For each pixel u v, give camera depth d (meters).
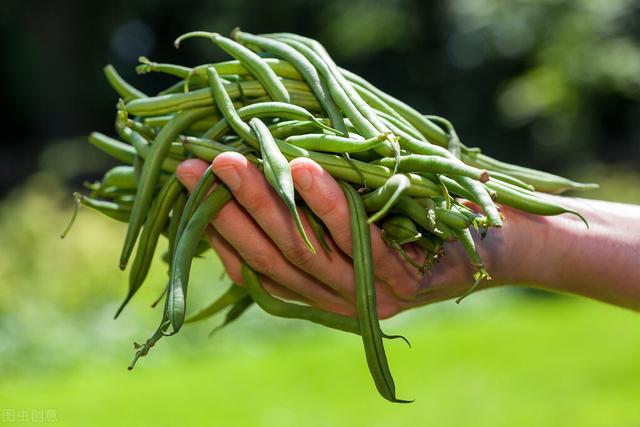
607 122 19.91
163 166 2.63
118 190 2.95
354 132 2.48
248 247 2.54
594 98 18.66
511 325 10.30
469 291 2.50
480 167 2.80
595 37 18.02
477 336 9.78
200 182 2.40
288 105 2.42
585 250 2.80
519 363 8.47
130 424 6.91
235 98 2.62
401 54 23.36
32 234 10.26
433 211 2.17
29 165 24.11
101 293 9.98
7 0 24.42
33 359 8.78
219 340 9.64
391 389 2.27
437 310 11.13
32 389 8.09
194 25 24.25
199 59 25.80
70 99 25.48
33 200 11.18
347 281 2.54
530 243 2.77
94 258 10.14
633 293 2.87
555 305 11.35
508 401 7.18
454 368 8.36
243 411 7.18
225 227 2.50
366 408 7.14
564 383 7.66
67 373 8.70
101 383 8.26
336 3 22.88
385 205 2.12
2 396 7.82
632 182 15.52
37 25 24.92
